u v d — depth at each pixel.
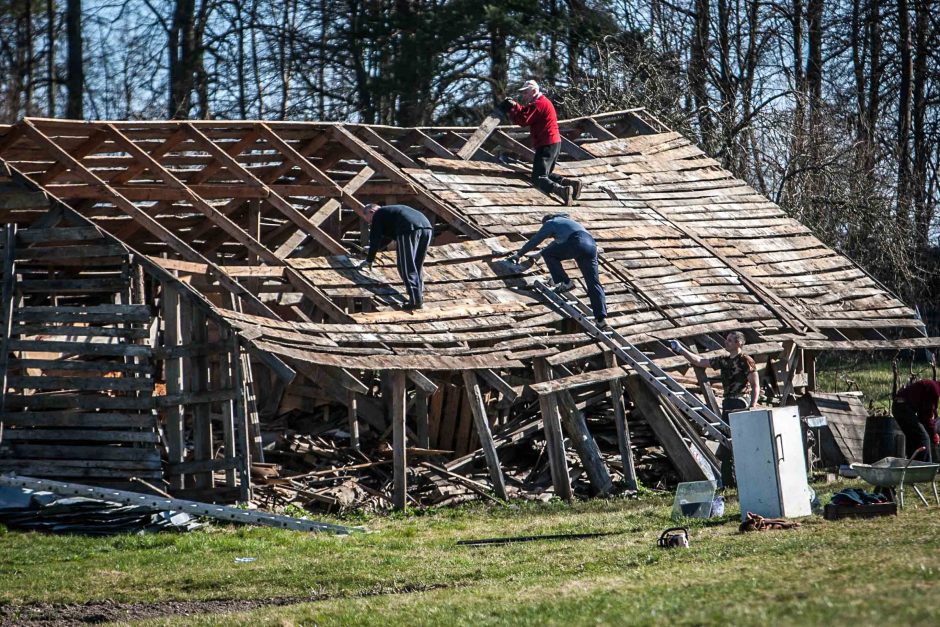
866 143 82.19
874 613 14.45
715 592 17.73
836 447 44.75
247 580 25.61
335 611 20.80
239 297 42.06
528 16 86.06
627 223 52.31
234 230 42.16
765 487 27.75
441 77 87.31
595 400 43.53
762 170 80.44
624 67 80.44
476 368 39.66
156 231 39.41
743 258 52.91
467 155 54.03
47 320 35.84
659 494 40.38
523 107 53.53
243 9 94.38
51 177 41.84
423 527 33.75
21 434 35.31
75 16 90.81
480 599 20.36
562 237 43.31
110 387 35.38
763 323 48.53
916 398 35.12
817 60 90.50
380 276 43.34
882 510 26.23
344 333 38.88
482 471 42.31
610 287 46.56
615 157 58.81
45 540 31.27
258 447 38.69
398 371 38.12
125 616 23.09
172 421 35.56
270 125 46.09
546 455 43.28
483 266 45.53
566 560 24.39
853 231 78.81
